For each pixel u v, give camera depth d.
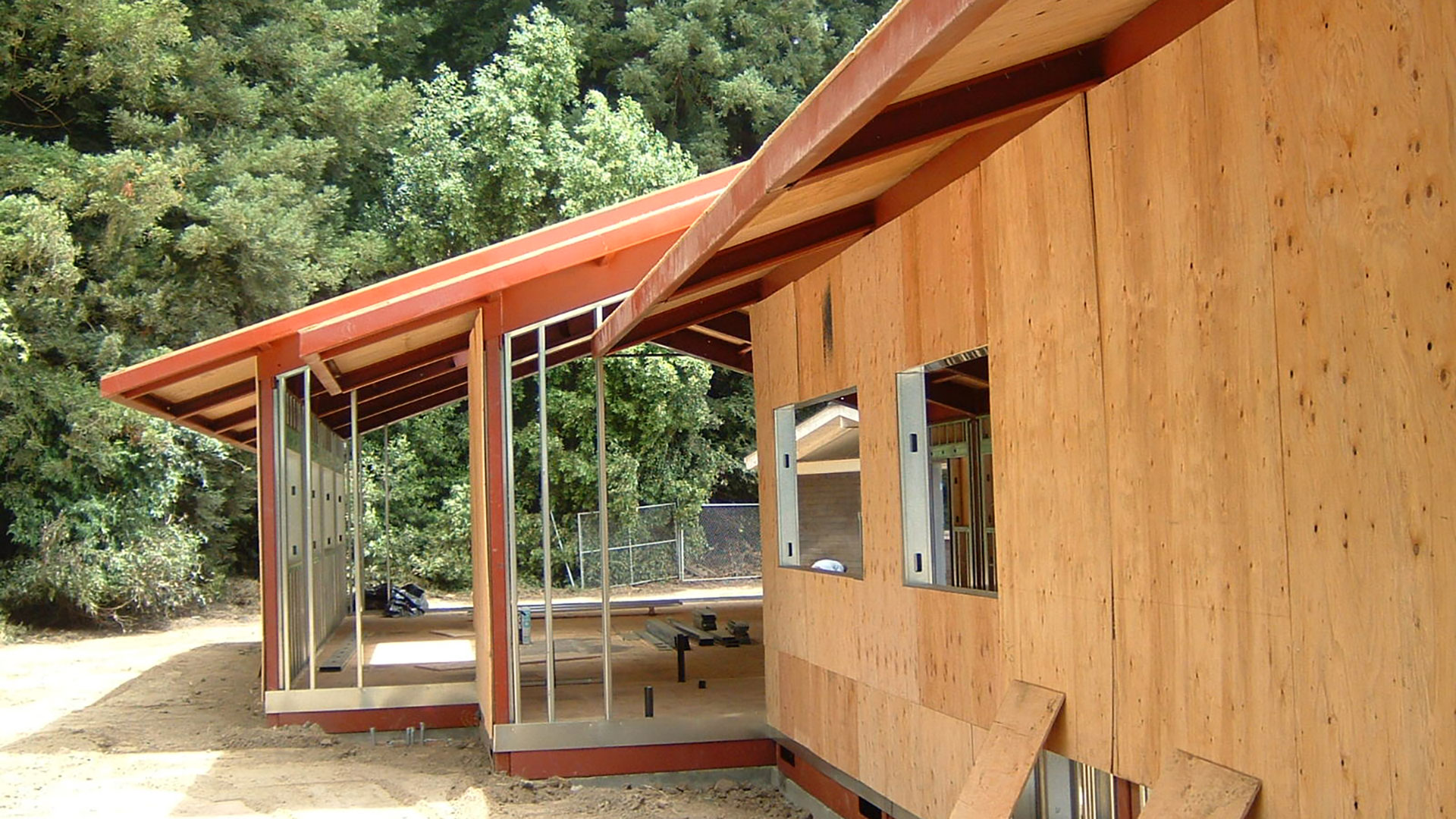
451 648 13.86
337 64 26.81
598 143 26.08
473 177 26.17
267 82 26.20
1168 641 4.05
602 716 8.91
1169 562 4.04
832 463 14.91
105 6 22.56
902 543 6.41
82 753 9.82
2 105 23.98
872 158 4.86
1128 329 4.26
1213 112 3.75
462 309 9.22
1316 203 3.30
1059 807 5.24
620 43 29.56
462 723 10.55
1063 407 4.72
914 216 6.20
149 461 21.83
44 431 21.59
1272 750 3.52
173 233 23.98
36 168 22.03
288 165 24.95
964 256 5.61
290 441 11.54
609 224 9.87
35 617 21.50
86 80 23.17
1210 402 3.80
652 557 26.31
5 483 21.58
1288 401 3.43
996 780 4.78
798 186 4.91
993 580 10.55
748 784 8.84
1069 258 4.65
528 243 9.88
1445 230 2.85
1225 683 3.74
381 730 10.49
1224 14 3.69
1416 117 2.94
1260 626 3.57
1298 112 3.36
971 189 5.53
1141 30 4.32
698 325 11.77
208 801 8.07
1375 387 3.09
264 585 10.53
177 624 22.31
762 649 12.98
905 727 6.40
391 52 29.55
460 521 26.22
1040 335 4.89
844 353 7.23
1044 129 4.82
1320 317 3.29
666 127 29.80
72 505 21.33
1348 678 3.19
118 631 21.38
